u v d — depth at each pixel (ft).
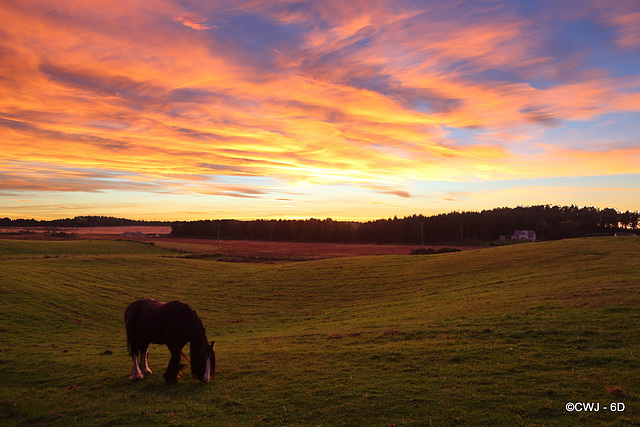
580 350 39.70
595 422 26.27
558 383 32.37
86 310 88.58
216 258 262.67
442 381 34.06
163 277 147.43
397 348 44.60
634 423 25.80
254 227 574.15
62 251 255.50
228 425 28.14
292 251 333.83
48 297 92.73
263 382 36.50
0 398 35.60
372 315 78.07
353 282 121.29
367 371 37.68
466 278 106.01
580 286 70.54
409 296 95.45
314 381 35.83
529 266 107.76
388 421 27.68
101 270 148.56
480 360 38.91
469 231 489.26
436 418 27.73
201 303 106.73
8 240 269.03
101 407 32.45
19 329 69.10
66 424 29.58
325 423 27.86
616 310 51.70
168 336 38.42
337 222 563.07
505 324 50.90
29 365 46.21
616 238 155.63
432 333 50.57
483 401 29.99
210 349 37.93
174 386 37.32
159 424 28.73
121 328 78.95
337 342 51.03
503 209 540.11
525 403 29.30
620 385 31.37
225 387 35.81
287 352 47.16
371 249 363.76
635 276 74.28
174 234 596.29
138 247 311.68
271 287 124.57
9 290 91.86
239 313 96.27
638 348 38.81
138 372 40.32
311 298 107.65
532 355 39.19
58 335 68.49
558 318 50.70
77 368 44.86
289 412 29.86
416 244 451.53
